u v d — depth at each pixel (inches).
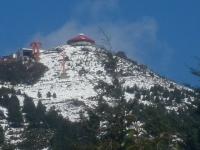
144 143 864.9
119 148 898.7
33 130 2507.4
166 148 885.8
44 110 4453.7
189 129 1234.0
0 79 6269.7
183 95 2600.9
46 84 6638.8
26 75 6599.4
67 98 5753.0
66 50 7618.1
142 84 5172.2
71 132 1605.6
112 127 966.4
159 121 1016.9
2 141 2137.1
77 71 6894.7
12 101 4872.0
